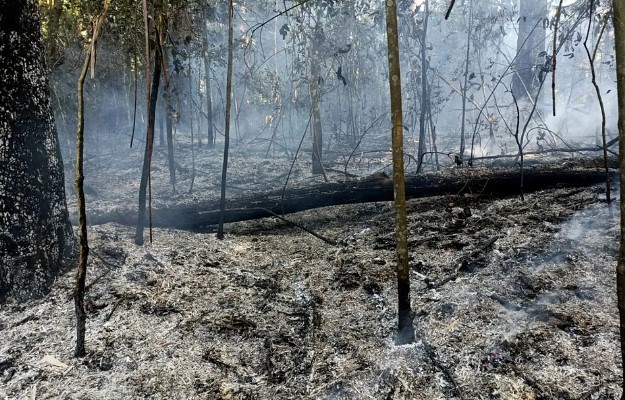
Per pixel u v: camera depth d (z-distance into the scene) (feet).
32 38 9.07
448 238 11.98
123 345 7.66
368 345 7.79
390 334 8.04
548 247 10.51
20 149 8.72
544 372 6.72
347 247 12.44
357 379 6.98
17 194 8.68
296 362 7.46
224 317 8.64
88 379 6.91
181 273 10.25
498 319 8.13
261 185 21.48
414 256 11.19
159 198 19.31
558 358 6.96
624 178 4.58
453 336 7.82
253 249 12.65
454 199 15.10
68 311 8.46
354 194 15.11
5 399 6.54
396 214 7.42
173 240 12.57
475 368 7.00
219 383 6.93
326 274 10.76
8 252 8.63
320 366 7.32
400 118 6.95
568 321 7.77
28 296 8.82
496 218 12.87
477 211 13.78
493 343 7.48
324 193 15.15
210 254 11.76
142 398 6.61
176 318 8.50
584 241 10.52
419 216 14.08
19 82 8.71
